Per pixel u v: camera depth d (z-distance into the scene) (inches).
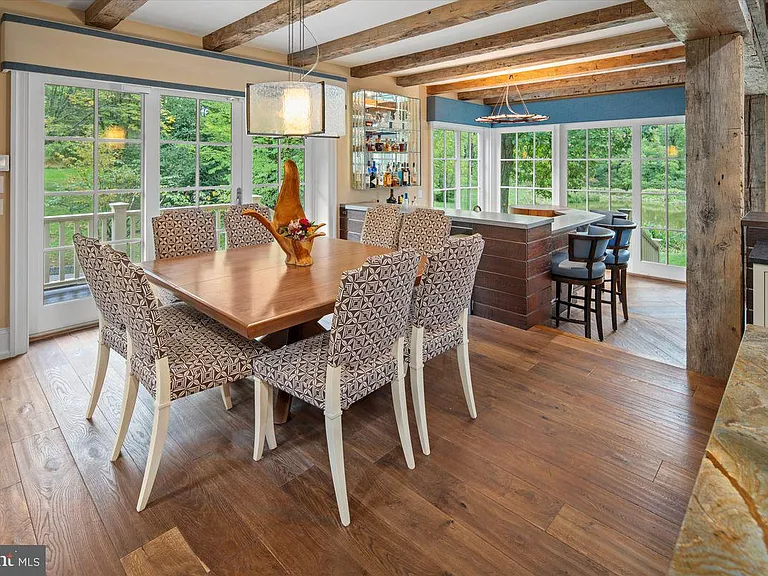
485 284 170.7
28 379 120.3
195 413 104.2
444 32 167.6
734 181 111.5
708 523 22.3
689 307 121.7
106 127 156.8
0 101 132.6
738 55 108.0
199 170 182.1
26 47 133.0
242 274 105.1
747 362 40.4
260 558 65.2
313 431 97.3
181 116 174.6
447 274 87.9
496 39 170.1
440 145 290.2
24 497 76.4
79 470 83.6
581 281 164.9
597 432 95.4
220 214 190.4
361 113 225.6
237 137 192.1
